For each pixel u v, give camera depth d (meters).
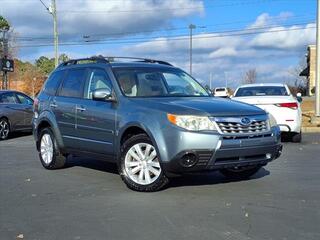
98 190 7.79
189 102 7.53
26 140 16.30
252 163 7.41
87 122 8.57
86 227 5.86
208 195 7.21
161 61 9.46
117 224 5.93
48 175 9.20
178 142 6.99
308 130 17.28
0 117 16.30
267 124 7.50
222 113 7.15
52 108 9.55
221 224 5.80
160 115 7.27
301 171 9.08
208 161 7.00
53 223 6.05
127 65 8.62
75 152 9.08
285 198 6.97
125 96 8.01
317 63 20.05
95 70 8.80
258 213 6.22
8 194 7.66
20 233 5.70
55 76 9.90
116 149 7.99
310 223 5.79
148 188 7.45
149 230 5.67
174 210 6.45
